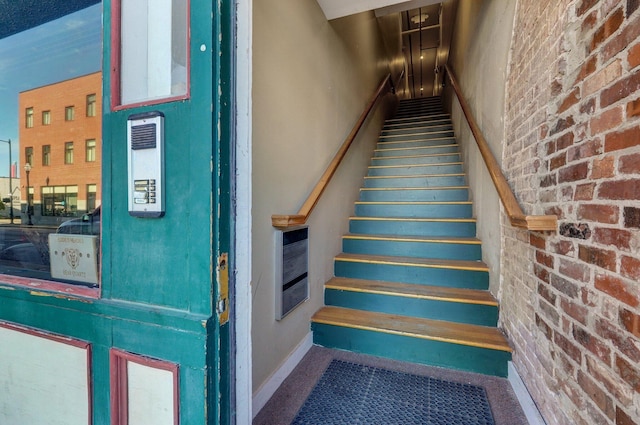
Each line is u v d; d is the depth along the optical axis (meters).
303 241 1.91
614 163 0.85
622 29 0.82
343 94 2.73
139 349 0.71
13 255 0.97
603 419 0.89
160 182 0.69
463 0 3.46
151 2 0.73
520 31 1.59
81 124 0.87
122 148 0.74
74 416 0.79
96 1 0.84
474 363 1.71
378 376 1.68
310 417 1.38
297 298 1.81
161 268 0.69
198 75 0.66
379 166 3.86
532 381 1.37
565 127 1.12
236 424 0.73
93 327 0.76
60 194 0.90
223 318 0.68
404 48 6.81
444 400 1.49
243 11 0.75
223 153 0.68
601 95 0.91
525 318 1.47
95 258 0.82
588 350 0.97
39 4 0.88
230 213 0.70
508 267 1.73
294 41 1.79
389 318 2.02
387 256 2.55
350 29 2.94
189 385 0.65
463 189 3.12
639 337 0.76
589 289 0.97
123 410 0.72
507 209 1.47
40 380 0.84
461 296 2.00
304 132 1.93
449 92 4.66
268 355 1.53
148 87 0.72
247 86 0.77
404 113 6.20
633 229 0.78
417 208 3.04
